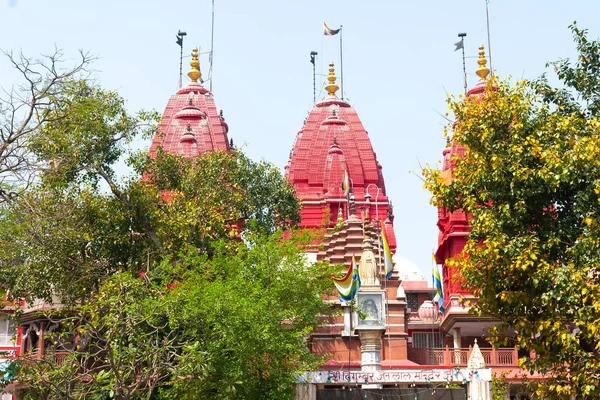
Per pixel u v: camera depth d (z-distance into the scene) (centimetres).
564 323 2692
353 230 5822
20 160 2847
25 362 2888
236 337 3034
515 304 2733
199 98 7494
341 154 7162
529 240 2667
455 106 2905
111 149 3875
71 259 3894
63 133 3269
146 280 3094
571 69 2881
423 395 3684
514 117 2861
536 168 2720
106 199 4016
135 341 3027
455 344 5525
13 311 4556
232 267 3709
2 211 2897
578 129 2766
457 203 2914
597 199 2642
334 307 5394
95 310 3025
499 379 3731
